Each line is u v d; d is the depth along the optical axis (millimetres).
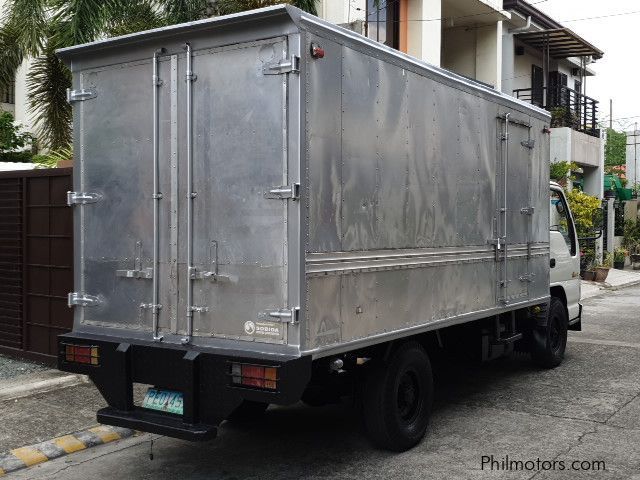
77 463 5219
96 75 5137
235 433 5930
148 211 4887
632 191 28859
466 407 6703
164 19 10625
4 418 6012
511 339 7176
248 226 4414
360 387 5254
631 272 23469
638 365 8641
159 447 5574
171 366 4586
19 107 15922
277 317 4285
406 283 5293
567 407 6676
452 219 5941
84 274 5215
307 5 10641
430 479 4816
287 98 4262
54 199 7598
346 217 4641
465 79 6164
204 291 4594
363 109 4809
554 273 8586
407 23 15031
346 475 4918
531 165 7594
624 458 5219
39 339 7824
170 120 4758
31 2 9945
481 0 16688
